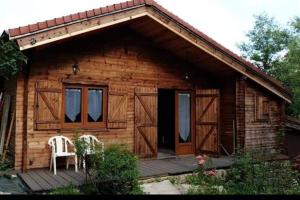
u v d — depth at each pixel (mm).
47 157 7594
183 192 6277
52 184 6000
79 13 7070
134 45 9062
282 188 6570
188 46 8969
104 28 8047
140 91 9031
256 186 6469
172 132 12211
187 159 9188
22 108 7352
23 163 7184
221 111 10469
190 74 10070
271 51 20719
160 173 7164
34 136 7469
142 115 9031
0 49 6625
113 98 8602
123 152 5918
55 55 7824
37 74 7570
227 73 10062
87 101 8289
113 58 8688
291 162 9117
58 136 7660
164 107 12727
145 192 6031
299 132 11688
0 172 7078
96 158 5727
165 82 9570
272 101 11062
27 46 6570
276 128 11109
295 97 15172
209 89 9859
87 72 8258
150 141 9125
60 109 7789
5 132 7840
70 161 7828
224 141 10305
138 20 8289
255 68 9773
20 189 5941
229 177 7070
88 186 5938
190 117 10125
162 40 9102
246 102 10250
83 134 8141
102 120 8508
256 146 10414
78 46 8164
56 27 6824
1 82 9453
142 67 9164
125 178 5594
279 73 17969
